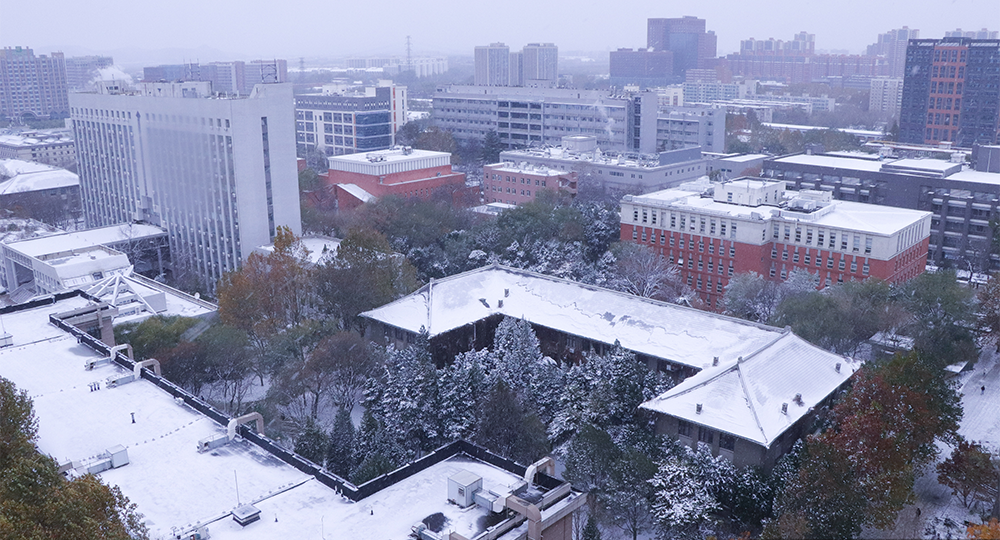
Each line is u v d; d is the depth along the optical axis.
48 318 112.69
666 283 161.00
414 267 146.12
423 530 59.81
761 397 92.56
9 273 183.50
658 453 88.12
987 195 193.88
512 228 174.25
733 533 83.31
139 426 80.19
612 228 187.38
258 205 176.75
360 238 130.88
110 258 167.38
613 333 117.56
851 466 73.00
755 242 162.38
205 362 110.06
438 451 72.25
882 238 151.00
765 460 87.50
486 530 60.88
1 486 58.03
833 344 123.25
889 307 125.31
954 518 84.69
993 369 128.75
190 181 185.12
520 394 102.25
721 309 156.12
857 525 69.19
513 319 117.81
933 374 94.12
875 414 78.38
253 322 128.25
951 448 100.50
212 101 171.75
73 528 54.34
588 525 74.88
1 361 96.56
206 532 61.34
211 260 186.12
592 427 86.44
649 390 97.44
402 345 124.44
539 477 67.19
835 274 158.62
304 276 133.25
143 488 68.50
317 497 67.00
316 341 119.06
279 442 98.12
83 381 90.94
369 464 82.69
